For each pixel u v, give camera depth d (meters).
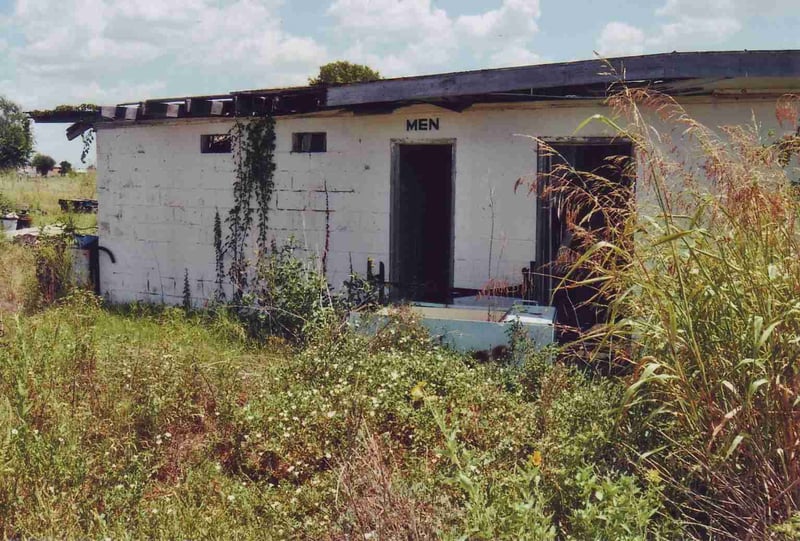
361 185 10.70
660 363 4.27
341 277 10.95
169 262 12.52
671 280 4.47
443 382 6.58
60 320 8.37
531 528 3.68
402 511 4.07
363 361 6.86
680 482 4.32
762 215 4.30
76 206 22.86
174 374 6.80
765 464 4.03
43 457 5.01
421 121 10.16
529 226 9.55
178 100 11.51
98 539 4.41
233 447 5.76
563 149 9.43
